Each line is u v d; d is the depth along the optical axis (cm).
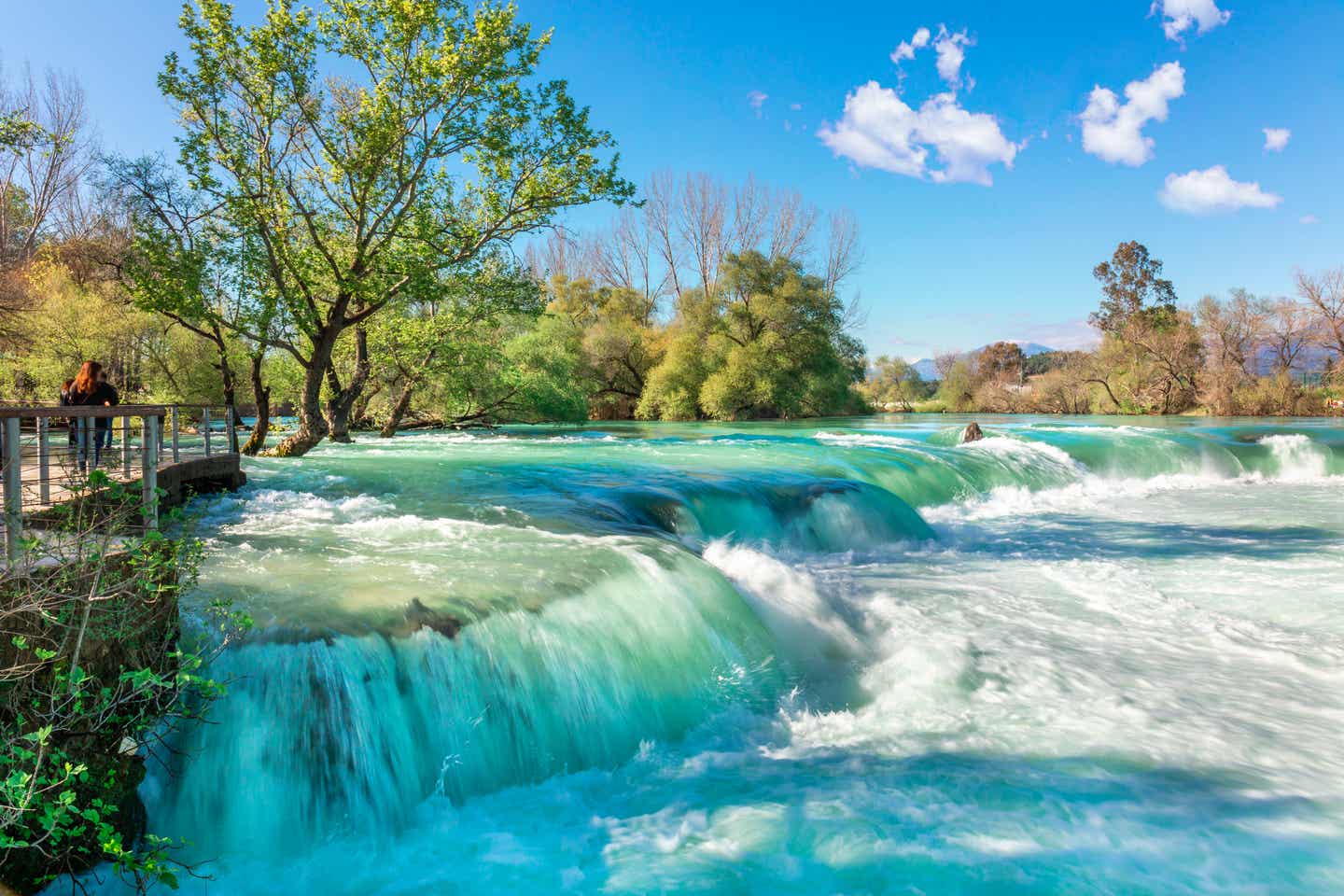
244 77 1590
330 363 2197
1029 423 3944
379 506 1022
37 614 370
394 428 2502
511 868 409
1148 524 1393
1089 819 431
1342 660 676
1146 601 856
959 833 421
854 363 5744
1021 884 375
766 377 4712
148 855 361
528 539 817
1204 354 5856
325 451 1908
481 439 2522
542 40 1706
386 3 1571
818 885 381
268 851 425
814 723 584
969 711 583
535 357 3306
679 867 401
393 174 1755
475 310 2158
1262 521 1417
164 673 426
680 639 652
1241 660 679
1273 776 477
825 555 1090
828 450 1895
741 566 886
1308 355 5562
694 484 1212
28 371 2664
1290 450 2250
